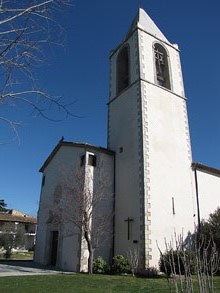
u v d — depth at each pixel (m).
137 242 20.23
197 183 24.92
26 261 27.78
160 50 30.00
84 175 22.42
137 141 23.33
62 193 24.20
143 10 31.91
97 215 22.00
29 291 12.18
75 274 18.20
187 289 4.93
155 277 18.03
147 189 21.39
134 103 25.20
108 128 27.31
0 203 63.59
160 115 25.11
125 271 19.55
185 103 27.88
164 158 23.52
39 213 28.31
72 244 21.67
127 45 29.41
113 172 24.44
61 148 26.86
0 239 41.41
